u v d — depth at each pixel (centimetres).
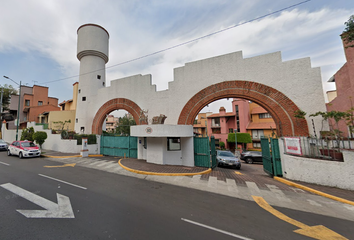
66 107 2973
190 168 946
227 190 610
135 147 1348
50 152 1547
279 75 1009
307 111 921
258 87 1053
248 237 323
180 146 1062
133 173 834
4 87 3331
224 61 1166
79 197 509
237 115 2717
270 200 524
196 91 1232
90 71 1828
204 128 3481
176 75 1317
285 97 980
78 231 325
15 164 1020
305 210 457
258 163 1686
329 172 641
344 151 617
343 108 974
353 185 585
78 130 1756
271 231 347
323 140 719
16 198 489
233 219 396
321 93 905
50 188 583
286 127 963
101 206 448
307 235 336
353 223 392
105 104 1656
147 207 450
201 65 1237
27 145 1342
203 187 639
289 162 768
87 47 1819
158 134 955
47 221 362
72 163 1085
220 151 1430
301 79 955
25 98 3127
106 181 691
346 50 922
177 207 455
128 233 322
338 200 518
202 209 447
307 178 693
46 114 2672
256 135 2530
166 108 1334
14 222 354
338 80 1013
